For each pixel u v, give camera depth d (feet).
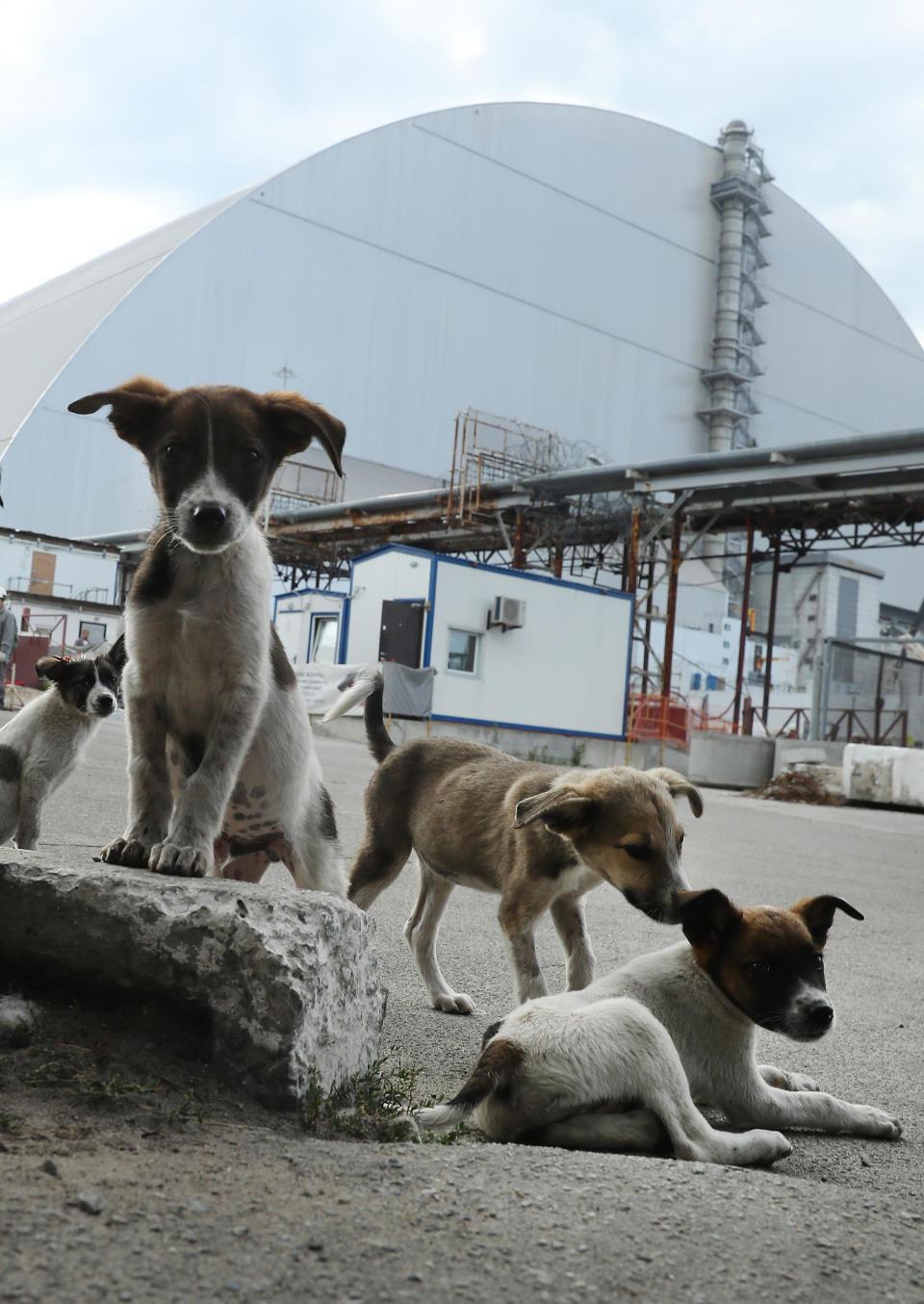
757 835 49.06
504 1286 6.56
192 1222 6.87
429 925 16.65
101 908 10.05
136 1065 9.57
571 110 257.75
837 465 95.20
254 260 222.07
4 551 125.39
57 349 215.51
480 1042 14.38
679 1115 10.37
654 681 133.90
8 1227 6.48
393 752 17.65
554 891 14.15
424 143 239.30
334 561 151.43
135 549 136.77
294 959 9.70
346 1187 7.79
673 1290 6.82
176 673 11.87
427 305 240.73
